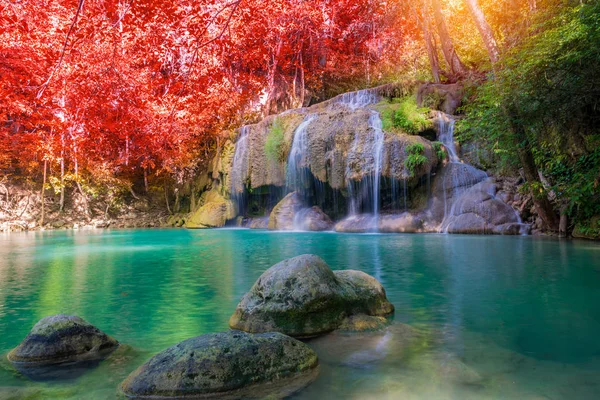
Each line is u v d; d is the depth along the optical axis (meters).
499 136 9.41
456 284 4.49
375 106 15.36
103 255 7.90
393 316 3.30
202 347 2.14
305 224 14.21
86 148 20.86
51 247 9.66
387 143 12.81
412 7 18.77
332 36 25.45
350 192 13.87
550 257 6.22
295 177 15.55
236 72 23.22
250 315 3.04
